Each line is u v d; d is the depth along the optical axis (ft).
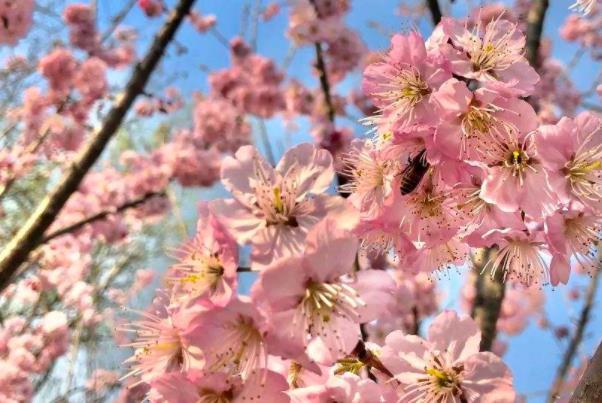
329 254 0.74
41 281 2.81
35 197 3.16
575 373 2.26
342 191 0.93
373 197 0.91
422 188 0.89
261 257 0.75
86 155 1.98
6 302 2.89
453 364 0.83
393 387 0.84
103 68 2.76
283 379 0.75
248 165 0.80
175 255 0.78
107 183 3.04
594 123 0.85
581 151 0.84
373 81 0.92
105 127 2.03
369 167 0.92
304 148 0.81
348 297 0.74
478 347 0.83
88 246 3.00
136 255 4.29
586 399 0.78
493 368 0.81
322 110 3.24
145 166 3.16
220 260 0.74
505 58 0.90
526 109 0.85
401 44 0.91
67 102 2.74
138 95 2.09
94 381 3.32
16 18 2.31
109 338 3.47
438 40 0.94
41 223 1.90
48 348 2.50
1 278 1.83
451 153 0.85
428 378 0.83
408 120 0.88
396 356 0.84
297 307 0.73
